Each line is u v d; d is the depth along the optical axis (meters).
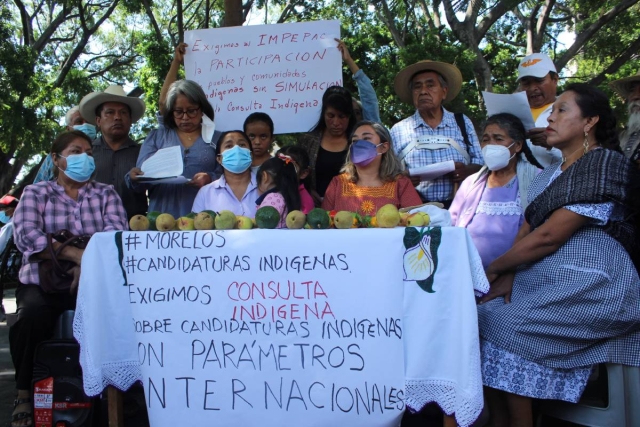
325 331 2.64
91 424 3.11
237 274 2.70
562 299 2.82
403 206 3.62
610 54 16.73
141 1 15.32
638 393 2.86
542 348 2.85
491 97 3.84
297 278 2.66
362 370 2.62
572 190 2.86
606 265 2.82
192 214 2.96
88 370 2.76
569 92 3.07
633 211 2.92
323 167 4.56
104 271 2.81
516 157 3.67
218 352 2.70
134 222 2.92
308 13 16.39
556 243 2.91
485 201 3.63
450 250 2.59
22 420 3.36
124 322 2.81
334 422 2.64
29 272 3.45
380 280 2.62
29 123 15.73
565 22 19.33
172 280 2.74
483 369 2.95
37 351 3.14
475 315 2.55
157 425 2.74
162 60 13.05
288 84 4.85
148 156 4.25
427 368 2.60
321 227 2.79
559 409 3.02
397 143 4.57
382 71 12.90
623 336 2.88
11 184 19.22
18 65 15.68
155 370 2.74
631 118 3.95
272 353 2.67
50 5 20.23
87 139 3.63
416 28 15.35
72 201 3.62
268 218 2.76
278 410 2.66
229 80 4.89
